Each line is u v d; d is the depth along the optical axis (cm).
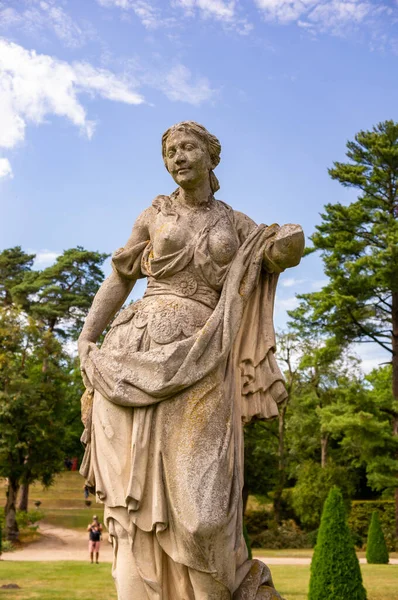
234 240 287
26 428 1956
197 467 242
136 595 246
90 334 296
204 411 251
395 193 2125
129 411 258
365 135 2141
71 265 3488
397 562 1669
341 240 2069
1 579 1200
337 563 912
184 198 298
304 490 2178
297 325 2298
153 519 243
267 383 282
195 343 256
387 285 1961
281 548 2031
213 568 238
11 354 2088
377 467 1984
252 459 2205
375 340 2125
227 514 241
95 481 261
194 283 280
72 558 1691
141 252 300
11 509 1998
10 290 3466
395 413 2052
